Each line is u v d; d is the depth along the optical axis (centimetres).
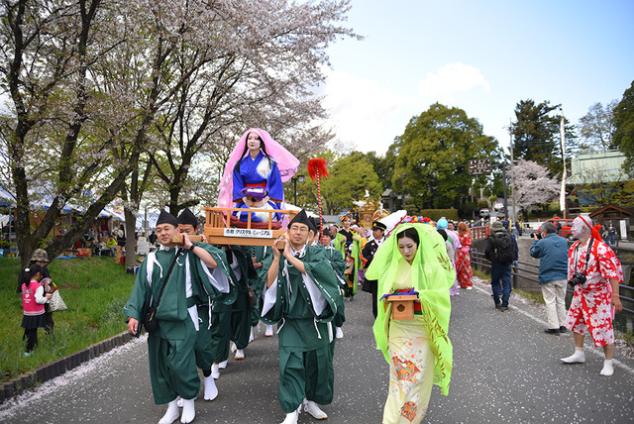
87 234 2338
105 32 1279
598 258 573
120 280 1562
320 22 1487
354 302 1187
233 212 633
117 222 3069
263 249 689
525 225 4578
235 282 611
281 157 689
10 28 1149
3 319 931
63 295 1212
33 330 701
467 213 5550
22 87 1103
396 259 438
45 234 1113
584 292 591
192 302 473
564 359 625
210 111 1564
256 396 533
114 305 1062
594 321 577
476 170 3869
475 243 2197
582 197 4406
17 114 1058
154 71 1245
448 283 431
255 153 679
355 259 1139
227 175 685
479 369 608
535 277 1548
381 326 429
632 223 3216
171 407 466
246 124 1639
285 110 1697
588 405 479
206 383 526
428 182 5169
